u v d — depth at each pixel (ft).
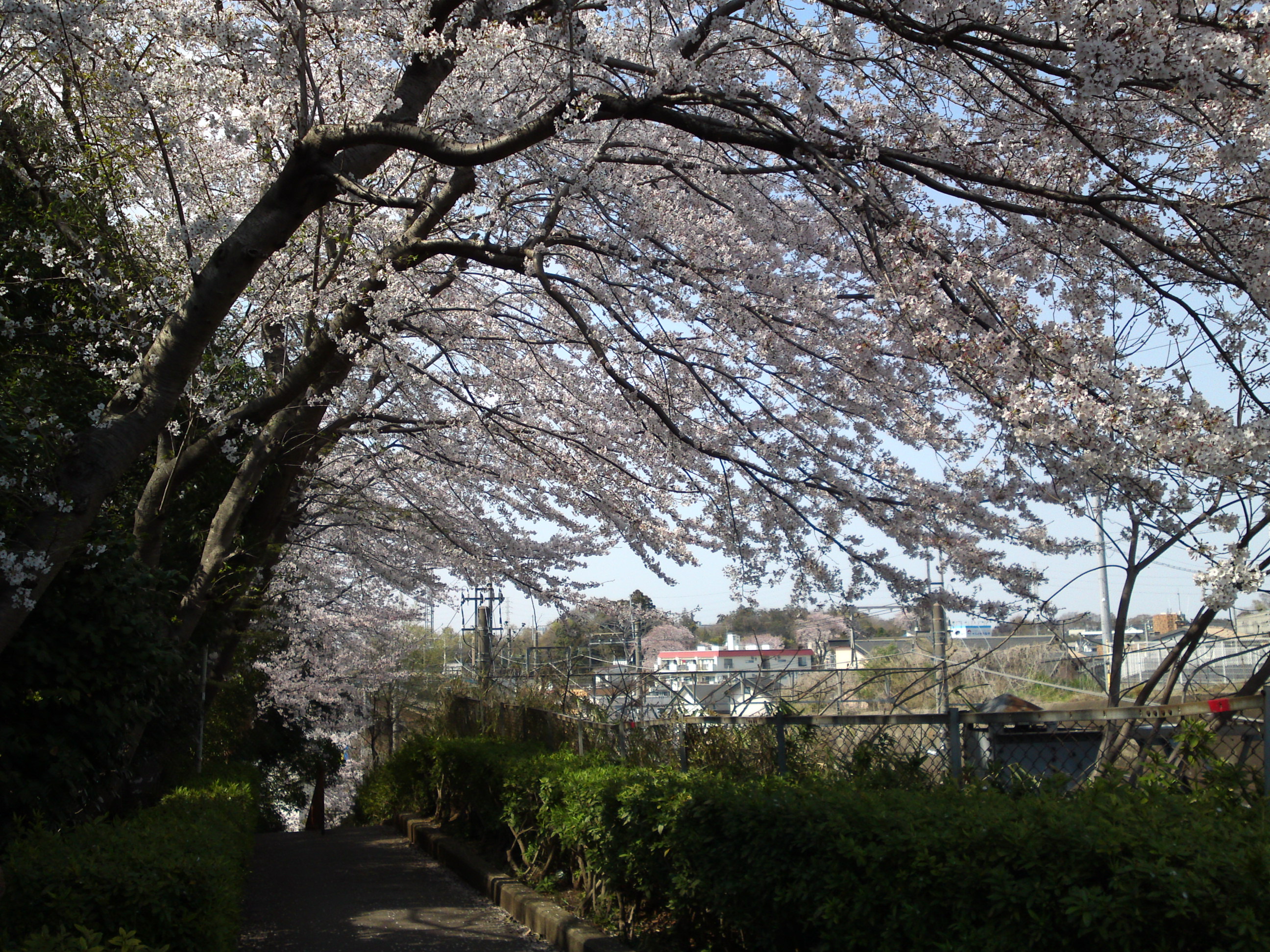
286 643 53.11
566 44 18.04
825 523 19.21
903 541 18.35
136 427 16.26
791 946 13.76
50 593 18.35
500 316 27.96
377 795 52.80
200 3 19.58
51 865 13.43
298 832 52.11
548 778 22.99
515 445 29.48
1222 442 10.77
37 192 24.82
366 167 19.86
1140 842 8.98
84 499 15.48
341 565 52.37
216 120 20.76
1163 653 29.99
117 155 23.57
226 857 16.58
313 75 20.34
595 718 27.17
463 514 39.01
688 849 15.48
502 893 24.26
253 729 58.44
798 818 12.98
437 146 16.34
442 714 50.42
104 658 18.89
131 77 20.08
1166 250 13.12
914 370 17.95
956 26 13.89
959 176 14.48
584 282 22.71
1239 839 8.68
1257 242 13.75
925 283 13.83
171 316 17.69
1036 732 14.82
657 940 17.51
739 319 17.61
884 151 14.80
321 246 28.02
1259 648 13.97
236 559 33.35
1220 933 8.14
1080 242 14.98
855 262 17.98
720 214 19.99
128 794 26.58
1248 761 12.13
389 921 22.89
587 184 18.65
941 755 15.40
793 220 19.26
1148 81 12.00
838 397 19.42
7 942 12.22
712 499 21.53
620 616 37.88
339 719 66.90
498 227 23.06
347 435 33.09
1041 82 14.84
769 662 55.72
